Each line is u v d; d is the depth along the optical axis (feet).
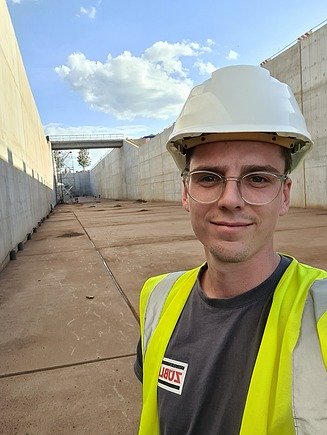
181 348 3.22
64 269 19.22
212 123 2.93
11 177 26.63
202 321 3.21
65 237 33.22
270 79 3.20
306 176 47.37
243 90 3.02
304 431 2.23
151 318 3.82
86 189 258.78
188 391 2.99
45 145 90.48
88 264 20.17
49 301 13.74
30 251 26.11
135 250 23.57
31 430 6.36
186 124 3.15
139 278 16.35
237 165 2.93
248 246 2.95
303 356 2.44
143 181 116.37
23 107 42.42
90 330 10.69
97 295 14.14
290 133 2.91
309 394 2.31
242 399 2.67
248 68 3.16
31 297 14.39
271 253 3.14
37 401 7.23
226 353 2.91
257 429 2.41
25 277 17.93
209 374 2.89
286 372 2.45
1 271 19.51
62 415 6.74
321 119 43.65
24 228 31.19
